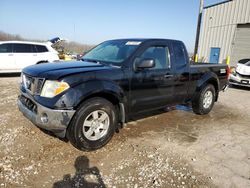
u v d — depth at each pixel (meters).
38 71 3.33
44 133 3.90
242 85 10.05
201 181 2.85
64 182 2.70
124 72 3.65
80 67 3.50
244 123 5.24
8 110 5.08
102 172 2.94
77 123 3.20
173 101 4.72
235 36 15.96
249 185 2.82
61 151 3.38
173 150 3.62
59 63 3.88
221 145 3.93
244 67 10.19
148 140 3.94
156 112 5.63
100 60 4.11
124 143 3.77
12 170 2.85
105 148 3.56
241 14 15.34
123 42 4.39
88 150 3.41
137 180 2.81
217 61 17.39
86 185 2.67
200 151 3.65
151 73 4.05
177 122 5.02
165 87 4.38
